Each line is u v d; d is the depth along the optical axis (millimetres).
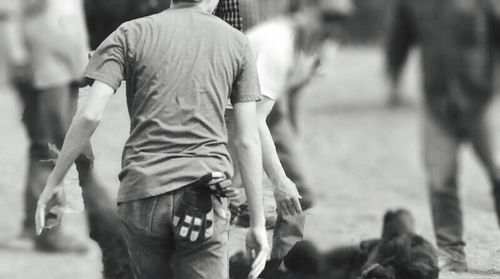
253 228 9914
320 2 21344
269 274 11797
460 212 13406
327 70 39656
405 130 33031
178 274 9742
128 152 9680
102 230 12250
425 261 11859
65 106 15266
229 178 9648
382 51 47500
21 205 17562
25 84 15969
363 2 55031
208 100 9633
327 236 12594
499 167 15750
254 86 9859
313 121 33562
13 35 17562
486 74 19828
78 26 15141
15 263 15227
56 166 9656
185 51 9688
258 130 10664
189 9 9930
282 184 10633
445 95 19156
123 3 14375
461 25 19797
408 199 21781
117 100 13906
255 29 12531
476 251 13445
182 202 9414
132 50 9695
